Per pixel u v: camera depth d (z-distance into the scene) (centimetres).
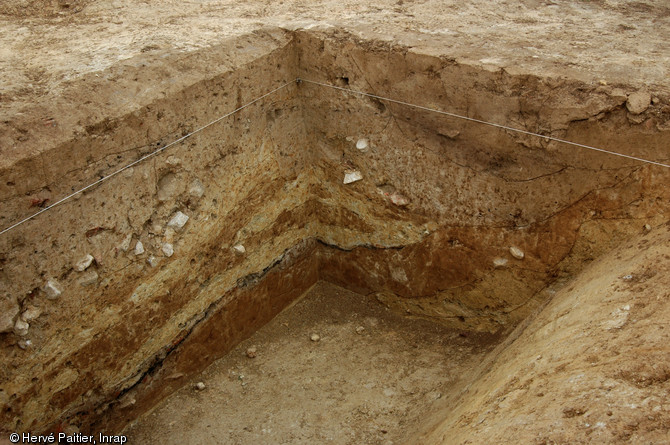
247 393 370
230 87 340
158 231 322
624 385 205
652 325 230
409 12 407
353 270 437
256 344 407
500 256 366
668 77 308
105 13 411
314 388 371
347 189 408
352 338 412
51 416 304
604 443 187
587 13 414
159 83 309
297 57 381
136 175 304
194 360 373
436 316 412
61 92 287
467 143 347
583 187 322
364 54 358
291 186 406
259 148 372
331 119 390
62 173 272
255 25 381
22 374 284
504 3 429
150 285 328
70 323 296
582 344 245
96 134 281
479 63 328
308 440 335
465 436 232
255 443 336
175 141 318
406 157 373
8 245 263
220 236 362
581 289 304
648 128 293
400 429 333
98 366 318
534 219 345
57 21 400
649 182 303
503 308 382
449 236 379
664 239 285
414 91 351
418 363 382
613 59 331
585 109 303
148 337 338
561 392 219
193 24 386
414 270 404
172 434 344
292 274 431
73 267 289
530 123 321
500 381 269
